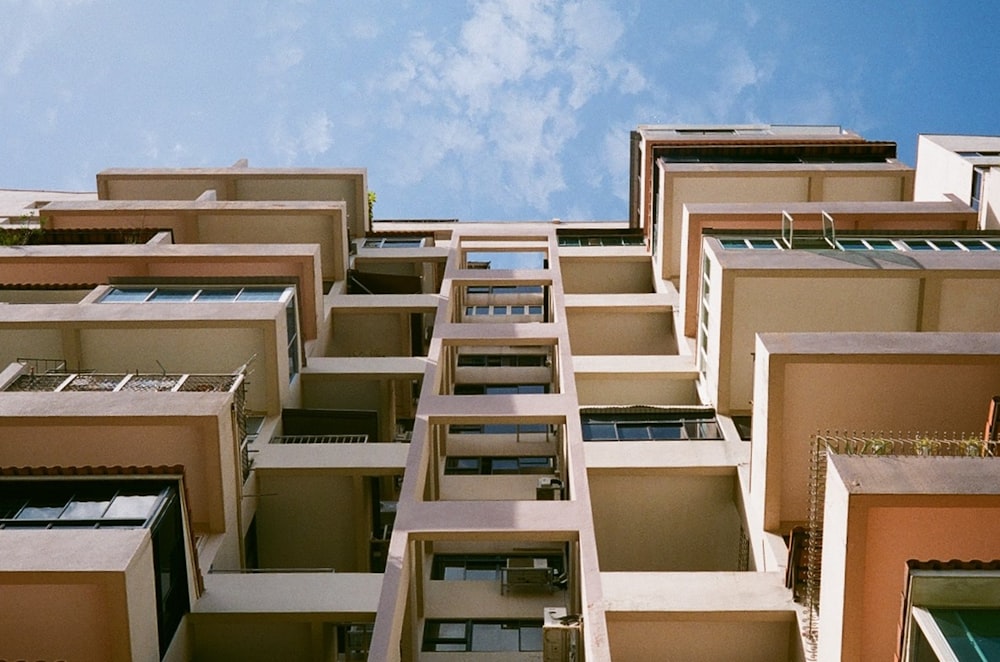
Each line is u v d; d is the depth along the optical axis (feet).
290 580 74.74
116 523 65.16
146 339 99.09
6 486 68.33
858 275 98.68
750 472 82.99
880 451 68.18
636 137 193.88
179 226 147.43
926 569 48.88
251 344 98.68
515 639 90.43
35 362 99.91
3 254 123.34
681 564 89.40
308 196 173.47
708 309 107.96
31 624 60.75
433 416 96.07
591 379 111.86
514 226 175.83
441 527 79.51
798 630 66.69
